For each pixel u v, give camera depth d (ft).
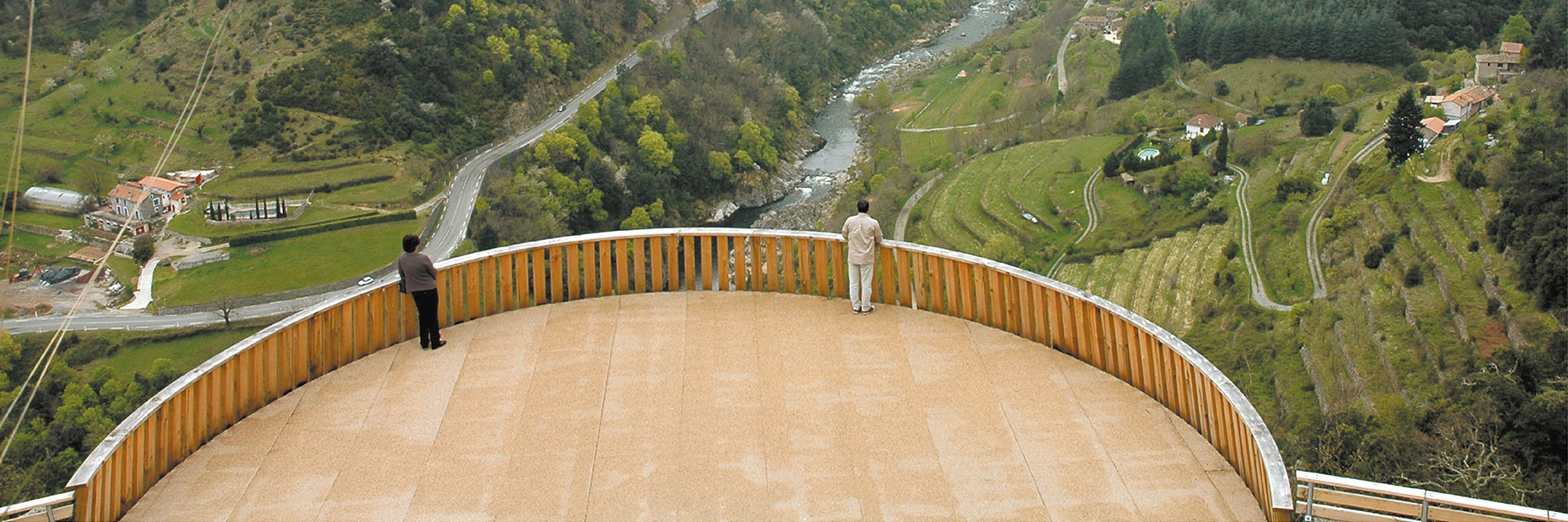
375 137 382.01
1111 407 49.52
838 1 574.97
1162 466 44.65
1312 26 454.81
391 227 333.21
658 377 53.11
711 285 64.59
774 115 444.96
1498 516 44.27
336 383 53.36
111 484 41.16
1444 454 120.37
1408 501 44.42
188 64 418.72
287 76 398.62
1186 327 252.62
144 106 406.00
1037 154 390.63
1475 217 229.04
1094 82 477.77
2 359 246.47
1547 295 186.91
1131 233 310.04
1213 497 42.37
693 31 476.54
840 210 352.69
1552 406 124.26
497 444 47.26
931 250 59.36
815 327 58.54
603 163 361.92
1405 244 236.02
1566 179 207.51
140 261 311.06
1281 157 345.51
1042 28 552.82
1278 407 204.03
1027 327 56.44
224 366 48.70
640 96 414.62
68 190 355.77
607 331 58.65
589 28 470.39
